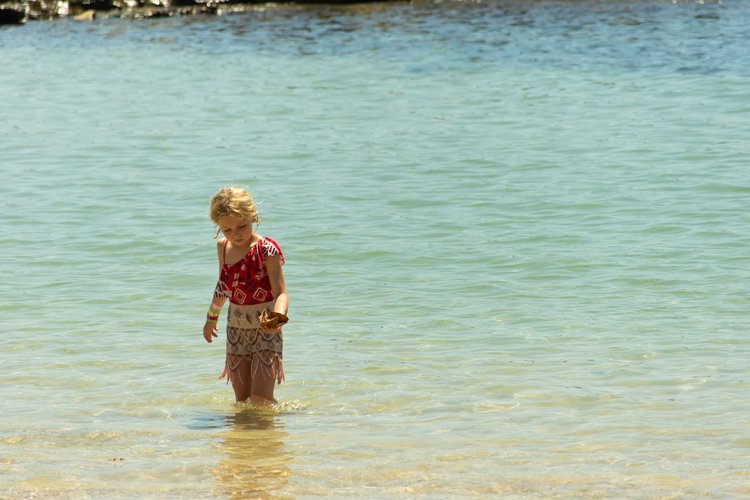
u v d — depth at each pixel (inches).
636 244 908.0
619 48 2357.3
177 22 3095.5
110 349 658.8
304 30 2847.0
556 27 2770.7
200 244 940.0
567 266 849.5
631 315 716.7
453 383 587.8
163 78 2112.5
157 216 1051.3
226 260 543.5
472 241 938.7
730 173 1177.4
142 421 533.0
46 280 826.2
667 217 998.4
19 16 3144.7
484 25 2854.3
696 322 696.4
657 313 720.3
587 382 582.9
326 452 478.9
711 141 1375.5
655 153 1314.0
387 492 426.9
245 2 3380.9
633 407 538.3
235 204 525.0
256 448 486.9
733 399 546.0
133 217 1048.2
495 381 589.0
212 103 1829.5
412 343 667.4
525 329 693.3
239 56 2409.0
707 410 529.3
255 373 550.6
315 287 804.6
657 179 1166.3
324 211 1067.3
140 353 652.1
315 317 729.0
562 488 426.9
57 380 601.6
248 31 2854.3
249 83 2039.9
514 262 866.8
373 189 1170.6
